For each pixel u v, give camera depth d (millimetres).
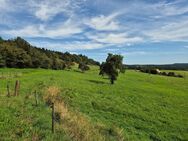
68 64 173500
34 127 21719
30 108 29109
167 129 34938
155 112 44062
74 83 70375
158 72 159250
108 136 26281
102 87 68812
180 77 144250
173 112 45500
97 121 32750
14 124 21828
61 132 21656
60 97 43281
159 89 77688
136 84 88562
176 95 66688
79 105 41312
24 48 153125
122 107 44562
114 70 82250
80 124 25297
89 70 154250
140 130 33250
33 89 47531
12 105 28766
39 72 106688
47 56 164250
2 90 43031
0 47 134875
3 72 98812
